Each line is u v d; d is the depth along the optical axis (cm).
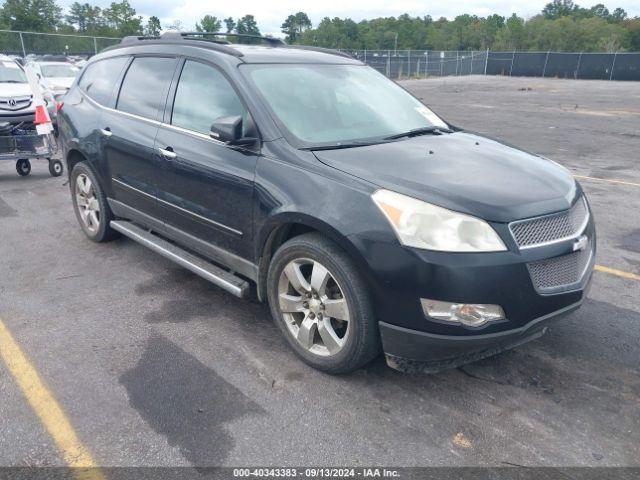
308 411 297
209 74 396
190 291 442
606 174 888
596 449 271
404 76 4769
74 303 420
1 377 325
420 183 296
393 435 280
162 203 425
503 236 278
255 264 357
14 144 826
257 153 346
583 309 415
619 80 4272
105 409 297
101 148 484
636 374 333
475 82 3991
